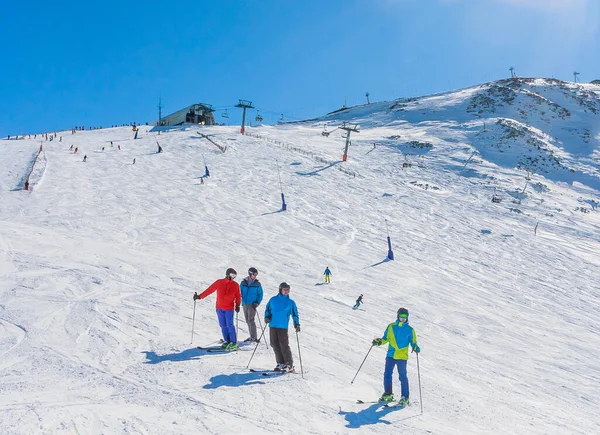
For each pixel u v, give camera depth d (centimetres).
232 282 990
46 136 6188
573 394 1249
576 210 4784
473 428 746
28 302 1146
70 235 2198
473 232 3703
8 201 2936
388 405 774
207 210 3294
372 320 1633
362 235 3253
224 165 4822
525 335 1923
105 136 6638
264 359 923
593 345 1920
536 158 6400
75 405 609
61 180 3694
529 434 782
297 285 2052
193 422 594
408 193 4616
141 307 1197
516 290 2631
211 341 1008
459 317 2019
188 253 2253
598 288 2839
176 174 4291
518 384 1236
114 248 2020
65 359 795
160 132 7081
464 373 1224
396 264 2739
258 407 673
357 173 5166
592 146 7275
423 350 1427
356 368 980
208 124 8931
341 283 2225
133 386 700
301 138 7044
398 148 6625
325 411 698
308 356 1013
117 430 550
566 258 3372
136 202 3275
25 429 525
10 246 1742
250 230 2961
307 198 3975
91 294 1262
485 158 6256
